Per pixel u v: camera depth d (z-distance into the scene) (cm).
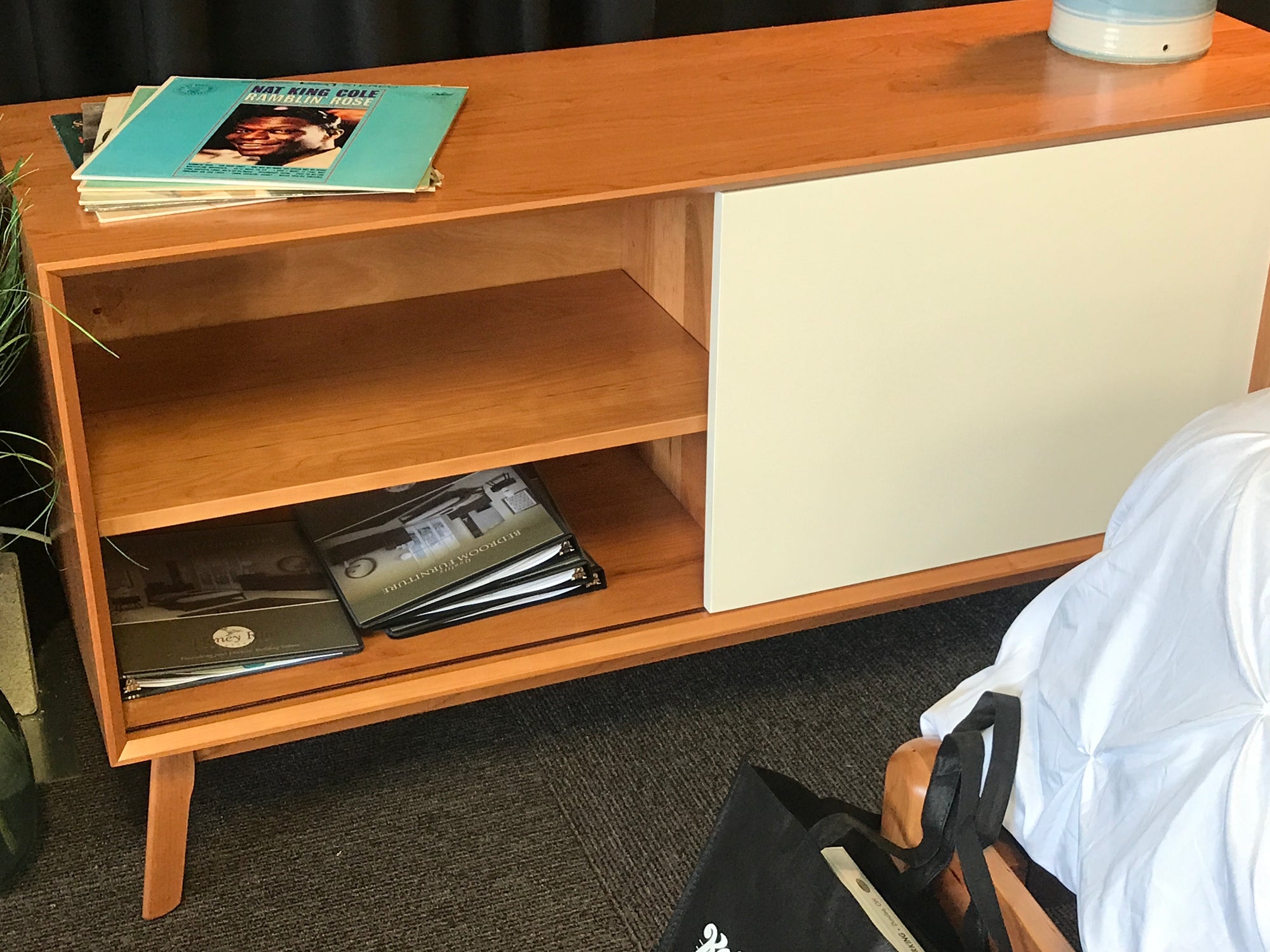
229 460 113
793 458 124
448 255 141
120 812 126
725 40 145
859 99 126
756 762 133
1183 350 134
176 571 131
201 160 105
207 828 125
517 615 129
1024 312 125
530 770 132
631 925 115
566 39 167
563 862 122
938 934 90
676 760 133
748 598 130
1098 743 84
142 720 114
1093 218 123
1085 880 79
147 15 141
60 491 111
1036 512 138
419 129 114
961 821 83
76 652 145
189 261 132
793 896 86
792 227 112
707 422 120
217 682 119
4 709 118
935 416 127
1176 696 78
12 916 116
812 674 145
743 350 116
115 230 98
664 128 119
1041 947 82
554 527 131
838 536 130
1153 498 88
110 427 118
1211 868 71
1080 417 134
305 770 132
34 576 154
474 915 116
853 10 175
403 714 123
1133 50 133
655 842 124
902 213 115
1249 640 74
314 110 118
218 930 115
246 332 135
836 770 131
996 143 115
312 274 137
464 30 161
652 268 139
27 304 113
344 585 128
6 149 114
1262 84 129
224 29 150
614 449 154
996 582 143
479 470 114
